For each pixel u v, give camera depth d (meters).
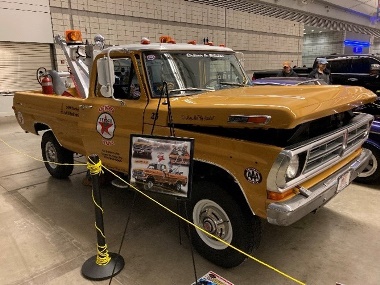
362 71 8.95
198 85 3.48
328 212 3.85
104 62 3.12
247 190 2.45
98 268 2.79
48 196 4.51
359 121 3.18
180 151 2.43
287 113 2.11
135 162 2.64
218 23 15.30
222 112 2.48
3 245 3.29
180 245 3.24
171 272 2.83
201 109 2.62
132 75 3.26
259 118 2.24
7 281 2.75
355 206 3.98
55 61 10.95
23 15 10.02
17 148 7.06
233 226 2.66
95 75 3.59
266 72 11.57
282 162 2.20
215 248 2.87
